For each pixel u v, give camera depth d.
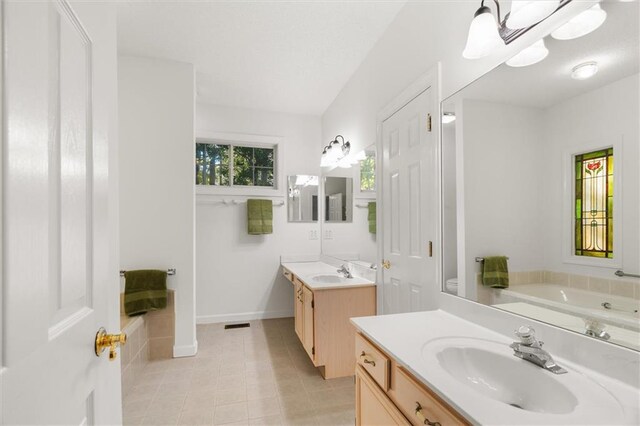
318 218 3.85
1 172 0.38
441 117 1.52
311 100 3.43
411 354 0.98
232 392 2.05
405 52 1.89
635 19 0.78
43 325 0.47
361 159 2.62
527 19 0.94
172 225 2.63
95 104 0.69
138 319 2.35
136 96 2.57
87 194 0.65
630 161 0.79
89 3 0.67
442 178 1.51
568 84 0.94
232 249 3.56
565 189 0.95
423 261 1.69
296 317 2.83
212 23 2.10
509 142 1.14
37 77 0.46
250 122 3.65
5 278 0.39
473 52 1.12
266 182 3.81
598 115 0.86
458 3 1.42
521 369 0.93
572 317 0.93
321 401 1.95
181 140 2.65
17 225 0.41
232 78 2.91
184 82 2.65
